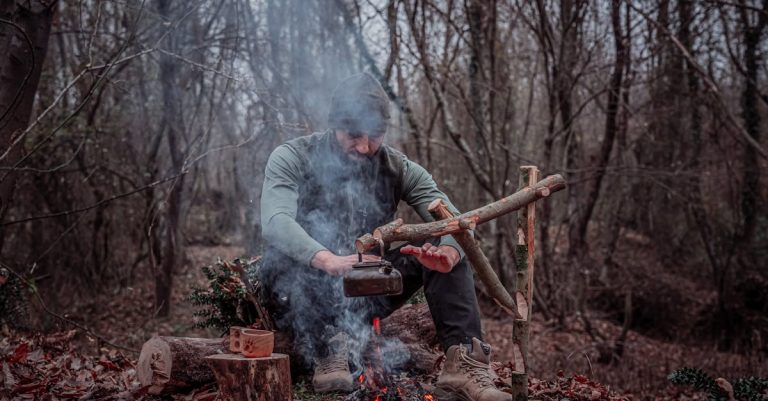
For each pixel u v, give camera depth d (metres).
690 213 12.11
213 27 7.55
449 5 7.96
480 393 2.30
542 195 2.14
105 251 9.76
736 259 11.34
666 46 9.18
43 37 4.13
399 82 7.94
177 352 2.71
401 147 9.47
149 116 9.05
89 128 7.81
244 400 2.24
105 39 7.83
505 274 9.80
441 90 8.63
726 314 10.52
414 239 2.06
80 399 2.74
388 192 2.77
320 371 2.70
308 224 2.73
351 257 2.19
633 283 11.50
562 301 9.91
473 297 2.51
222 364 2.25
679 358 8.68
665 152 11.56
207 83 8.23
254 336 2.27
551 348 8.80
